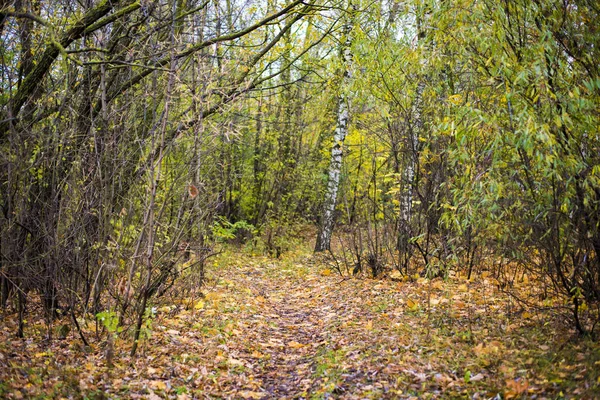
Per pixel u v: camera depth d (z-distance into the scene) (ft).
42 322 23.20
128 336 21.91
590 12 18.16
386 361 18.17
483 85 20.26
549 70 17.81
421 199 31.50
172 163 26.30
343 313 27.71
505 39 18.25
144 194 24.27
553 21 17.99
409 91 29.40
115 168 23.43
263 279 42.27
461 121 18.86
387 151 34.83
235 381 18.56
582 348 16.66
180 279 29.53
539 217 18.78
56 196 21.80
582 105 16.43
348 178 40.50
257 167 68.44
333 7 29.43
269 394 17.71
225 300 31.07
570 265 20.02
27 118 23.48
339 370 18.21
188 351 20.98
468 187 19.16
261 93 54.44
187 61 25.95
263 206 67.46
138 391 16.49
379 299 29.17
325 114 61.57
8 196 20.44
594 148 18.33
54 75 25.59
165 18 24.82
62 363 18.43
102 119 23.76
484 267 32.96
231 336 23.91
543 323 20.31
